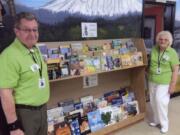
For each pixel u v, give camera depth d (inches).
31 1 103.7
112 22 140.6
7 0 93.5
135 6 152.6
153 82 133.4
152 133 132.6
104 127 129.3
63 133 114.0
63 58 110.7
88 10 127.2
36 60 74.1
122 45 141.6
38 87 73.5
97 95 139.9
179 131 134.0
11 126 67.9
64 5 116.5
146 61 141.6
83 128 122.0
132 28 153.4
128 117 143.3
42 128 79.4
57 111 115.1
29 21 68.5
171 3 182.5
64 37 118.9
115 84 148.9
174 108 171.5
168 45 128.6
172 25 189.8
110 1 137.5
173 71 128.3
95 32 132.6
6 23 93.8
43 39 110.7
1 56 68.2
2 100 66.6
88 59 119.8
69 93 125.8
